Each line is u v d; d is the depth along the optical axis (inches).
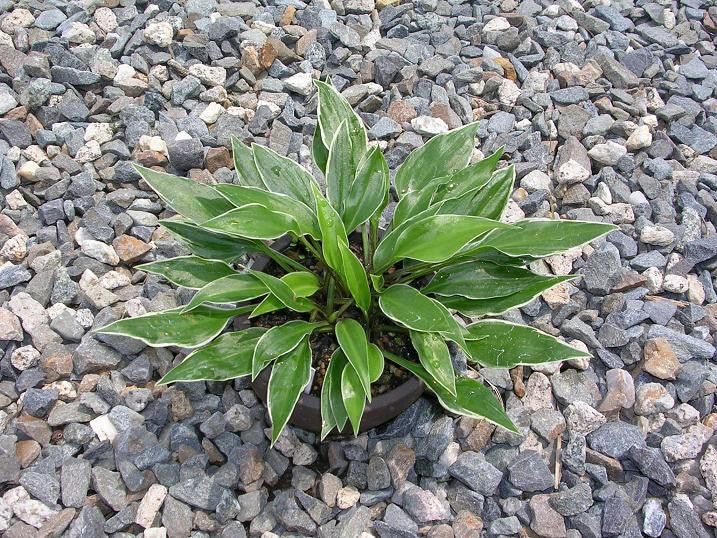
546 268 28.7
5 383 25.5
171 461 24.1
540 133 32.7
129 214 29.0
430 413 24.9
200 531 23.0
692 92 35.3
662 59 36.8
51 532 22.5
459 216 21.4
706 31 38.9
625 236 30.0
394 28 36.3
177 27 35.1
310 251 25.2
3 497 23.1
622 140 33.1
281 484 24.2
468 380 22.8
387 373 23.9
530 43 36.1
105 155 30.8
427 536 23.1
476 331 23.3
